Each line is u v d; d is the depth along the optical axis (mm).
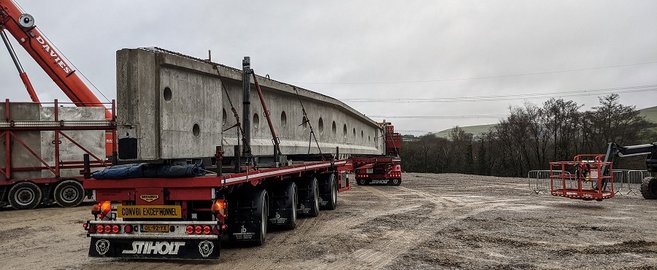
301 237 10359
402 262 8016
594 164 16891
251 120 11477
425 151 75938
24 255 8977
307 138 15500
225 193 8219
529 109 63812
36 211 16578
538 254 8672
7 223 13484
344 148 19859
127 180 7699
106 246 7754
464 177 40812
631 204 17172
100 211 7770
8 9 20734
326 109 17547
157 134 7730
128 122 7441
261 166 11133
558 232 11047
